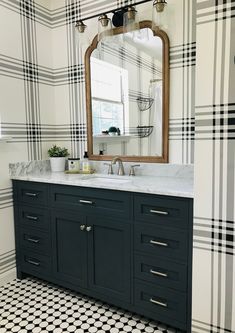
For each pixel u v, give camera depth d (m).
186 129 1.98
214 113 1.22
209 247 1.30
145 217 1.59
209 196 1.27
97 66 2.34
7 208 2.23
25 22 2.32
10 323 1.69
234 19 1.13
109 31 2.15
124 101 2.23
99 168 2.40
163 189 1.51
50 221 2.04
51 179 1.99
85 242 1.87
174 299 1.53
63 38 2.52
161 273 1.56
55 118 2.67
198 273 1.35
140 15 2.08
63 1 2.47
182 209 1.45
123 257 1.70
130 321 1.71
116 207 1.70
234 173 1.20
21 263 2.27
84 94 2.44
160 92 2.05
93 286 1.86
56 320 1.72
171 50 1.97
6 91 2.18
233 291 1.26
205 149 1.26
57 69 2.60
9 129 2.22
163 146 2.08
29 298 1.98
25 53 2.33
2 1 2.11
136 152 2.21
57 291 2.08
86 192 1.82
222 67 1.18
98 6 2.28
